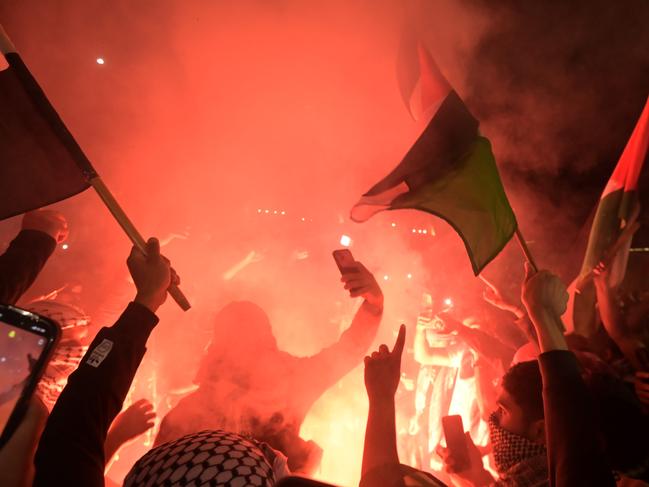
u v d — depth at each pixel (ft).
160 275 4.08
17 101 4.62
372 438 4.22
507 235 5.10
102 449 3.35
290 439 5.44
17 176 4.59
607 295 6.07
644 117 5.91
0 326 3.07
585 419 3.82
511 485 4.79
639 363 5.83
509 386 4.93
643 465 4.49
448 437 5.90
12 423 2.94
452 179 5.03
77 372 3.56
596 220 6.27
